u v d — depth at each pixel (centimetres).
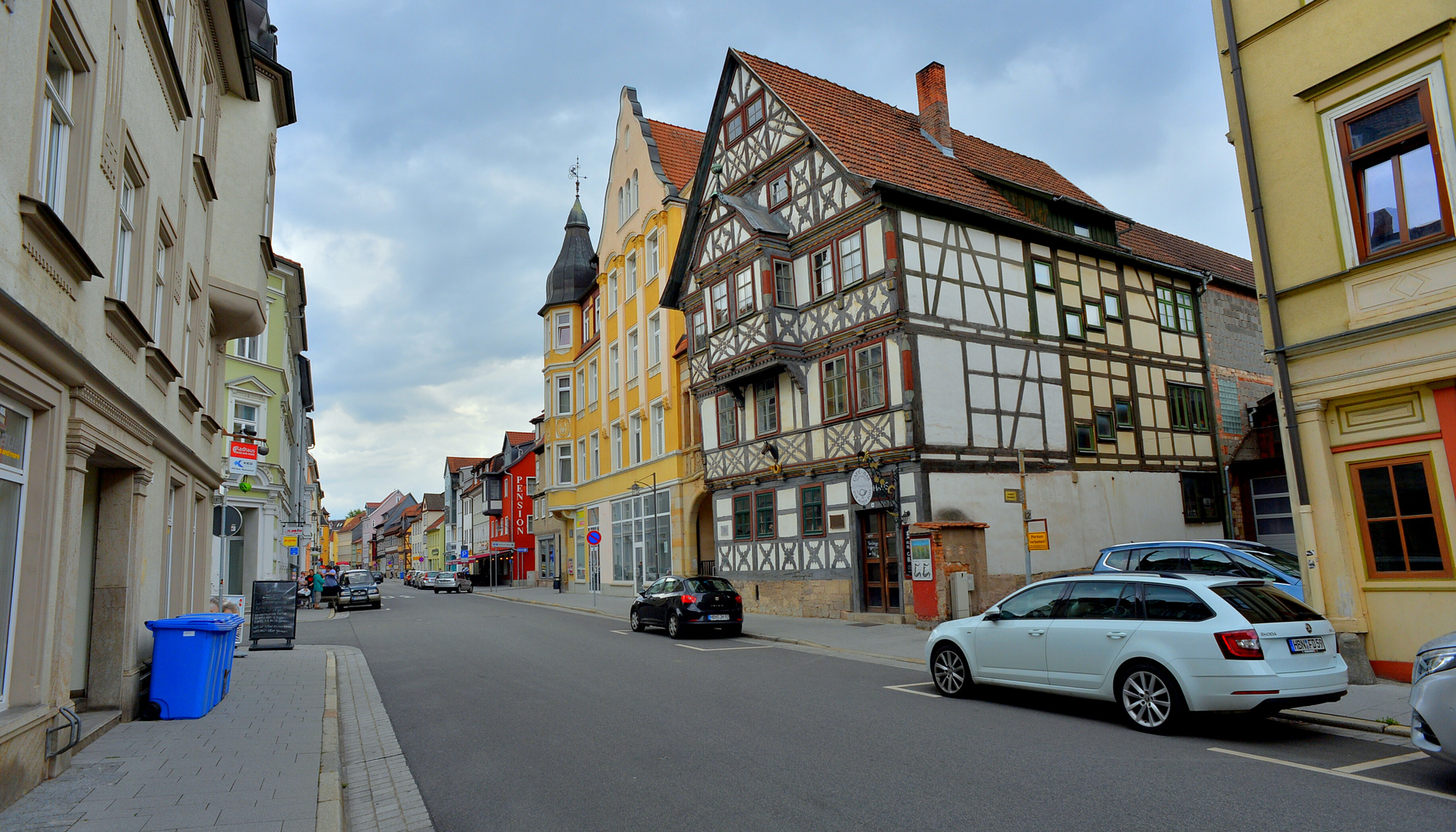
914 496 1731
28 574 593
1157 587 799
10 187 507
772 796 588
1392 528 929
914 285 1814
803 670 1212
